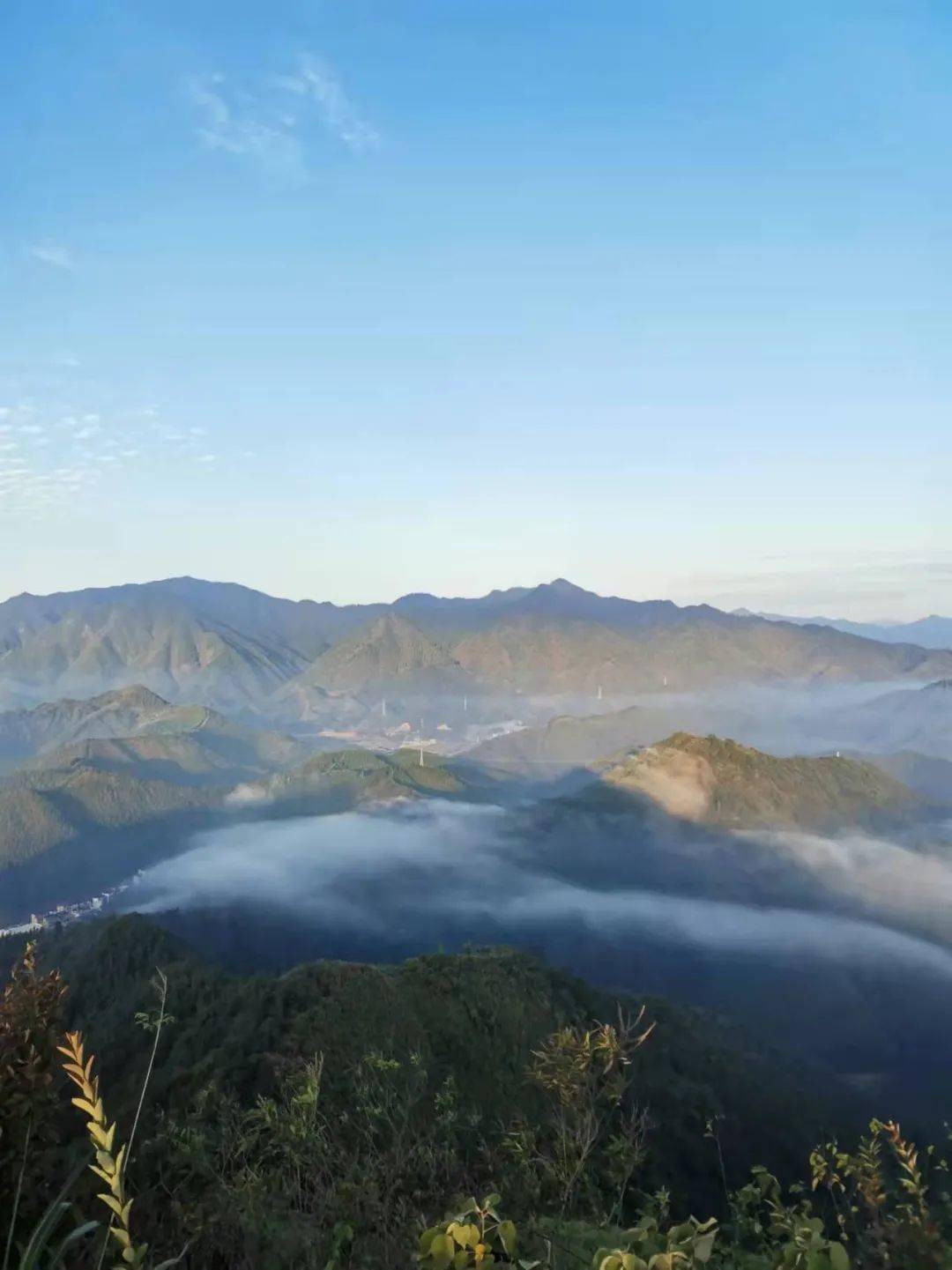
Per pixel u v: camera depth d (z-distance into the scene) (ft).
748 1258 12.20
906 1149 13.09
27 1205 11.52
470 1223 8.85
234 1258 13.44
